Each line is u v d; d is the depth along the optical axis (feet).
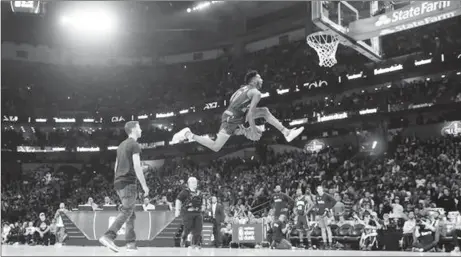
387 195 67.00
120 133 146.20
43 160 139.95
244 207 73.41
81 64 159.02
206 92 142.61
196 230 34.24
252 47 149.28
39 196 120.57
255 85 20.18
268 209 81.56
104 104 149.89
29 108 143.23
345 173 88.22
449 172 73.56
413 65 102.37
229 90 136.77
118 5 143.64
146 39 157.89
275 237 51.21
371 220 56.24
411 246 51.26
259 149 119.75
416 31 110.63
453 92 94.89
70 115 146.10
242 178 106.22
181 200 34.12
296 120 117.08
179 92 147.84
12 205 115.03
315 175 92.53
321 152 105.81
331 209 56.29
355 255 19.17
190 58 157.79
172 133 138.00
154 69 158.30
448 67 98.12
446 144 86.43
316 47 52.21
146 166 137.49
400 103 101.30
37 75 151.94
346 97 111.55
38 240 71.00
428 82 100.37
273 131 121.08
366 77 109.60
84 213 50.49
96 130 146.10
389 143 99.14
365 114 105.09
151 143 141.08
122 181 23.35
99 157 143.74
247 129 20.03
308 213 55.93
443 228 48.91
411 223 50.98
